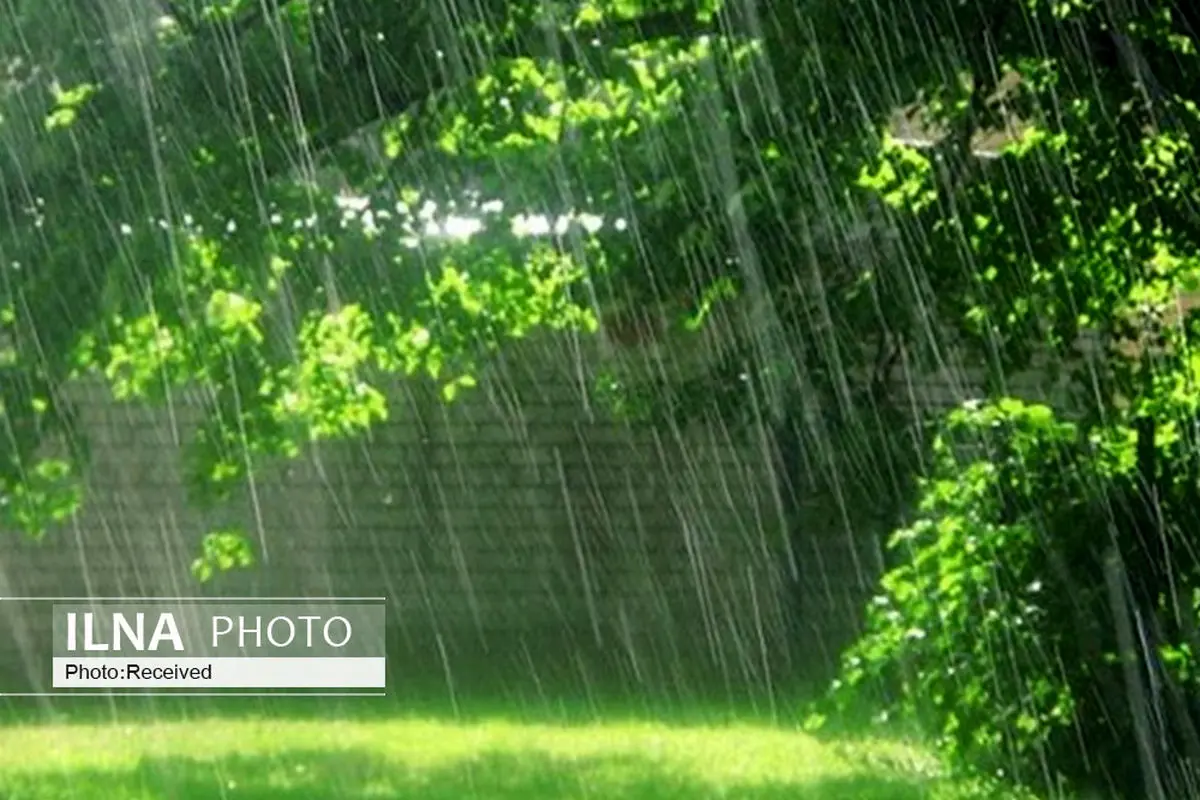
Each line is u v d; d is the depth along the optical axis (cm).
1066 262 1198
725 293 1344
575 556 2177
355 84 1268
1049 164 1195
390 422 2180
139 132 1303
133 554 2148
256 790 1284
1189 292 1188
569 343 2164
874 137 1217
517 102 1318
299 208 1368
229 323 1449
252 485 2153
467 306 1528
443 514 2180
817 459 1317
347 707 1692
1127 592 996
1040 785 1003
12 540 2136
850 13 1185
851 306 1277
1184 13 1105
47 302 1354
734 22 1233
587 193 1372
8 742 1491
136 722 1608
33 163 1312
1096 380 1122
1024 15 1150
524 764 1396
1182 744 988
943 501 1027
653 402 1478
